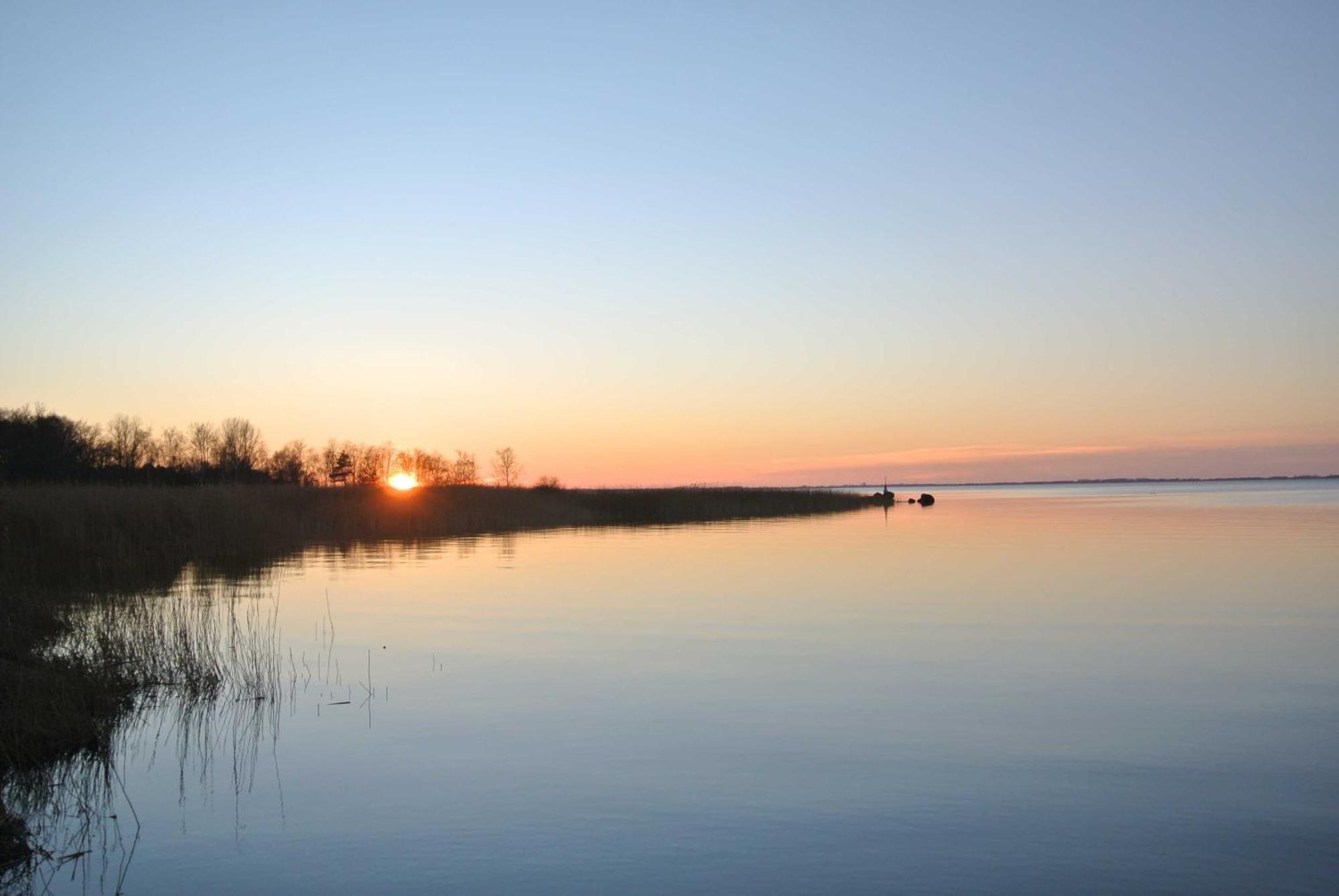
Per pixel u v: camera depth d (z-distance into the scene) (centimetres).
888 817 755
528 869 669
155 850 710
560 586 2153
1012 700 1119
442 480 8006
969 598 1964
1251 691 1158
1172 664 1311
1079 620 1680
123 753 936
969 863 673
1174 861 674
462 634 1550
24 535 2323
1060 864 670
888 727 1004
